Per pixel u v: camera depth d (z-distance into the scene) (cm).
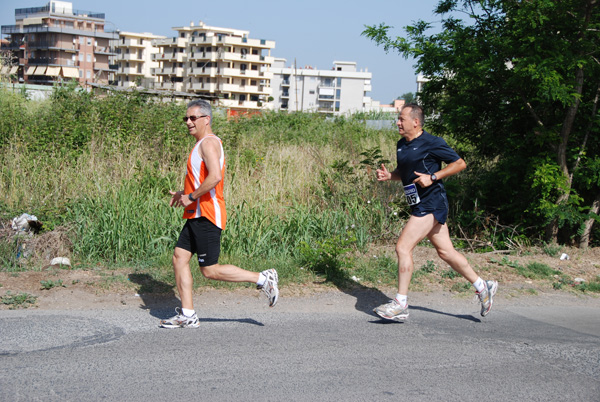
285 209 923
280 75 14275
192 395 369
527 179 875
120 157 1059
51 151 1085
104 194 852
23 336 467
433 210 532
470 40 887
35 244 731
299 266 712
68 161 1044
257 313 560
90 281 626
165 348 452
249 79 12088
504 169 920
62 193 898
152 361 424
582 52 833
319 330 516
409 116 531
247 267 686
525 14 809
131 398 361
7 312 530
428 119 1016
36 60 10431
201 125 490
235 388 382
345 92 14400
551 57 807
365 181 1021
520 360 458
